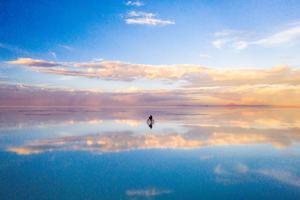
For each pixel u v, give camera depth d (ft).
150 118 150.92
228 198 44.73
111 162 67.36
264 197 44.98
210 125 155.02
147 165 64.59
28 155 74.74
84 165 64.54
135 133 118.83
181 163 66.49
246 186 50.01
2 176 55.77
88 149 82.94
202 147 86.28
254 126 148.36
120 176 55.93
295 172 58.75
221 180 53.67
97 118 220.64
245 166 63.67
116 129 134.21
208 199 44.29
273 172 58.75
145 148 84.48
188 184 51.11
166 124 162.40
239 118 221.66
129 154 76.13
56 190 47.78
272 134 114.73
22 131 125.39
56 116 246.06
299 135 111.55
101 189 48.52
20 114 281.33
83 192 46.96
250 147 85.87
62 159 70.28
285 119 208.74
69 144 91.35
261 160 69.21
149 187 49.67
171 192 47.32
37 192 46.85
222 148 84.43
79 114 291.79
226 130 129.18
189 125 155.33
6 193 46.29
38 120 192.34
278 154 75.82
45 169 61.05
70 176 55.83
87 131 126.00
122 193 46.62
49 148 84.53
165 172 59.06
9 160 69.15
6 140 99.71
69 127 143.64
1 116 240.94
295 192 47.11
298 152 78.18
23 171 59.31
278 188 49.03
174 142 95.35
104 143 93.35
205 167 62.80
